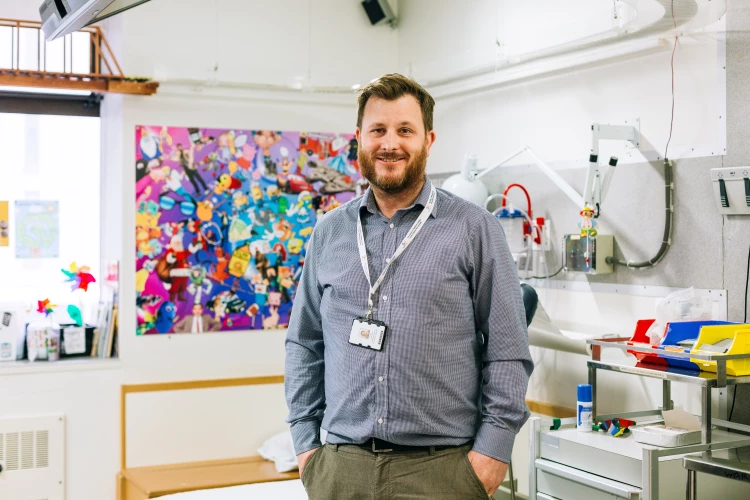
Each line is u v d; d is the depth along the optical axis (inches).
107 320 159.9
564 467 96.7
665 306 102.9
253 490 129.7
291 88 160.6
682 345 93.7
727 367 87.3
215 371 163.2
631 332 120.3
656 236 116.0
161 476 149.9
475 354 71.9
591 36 119.3
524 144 143.8
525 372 70.2
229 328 164.1
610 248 123.0
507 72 144.6
